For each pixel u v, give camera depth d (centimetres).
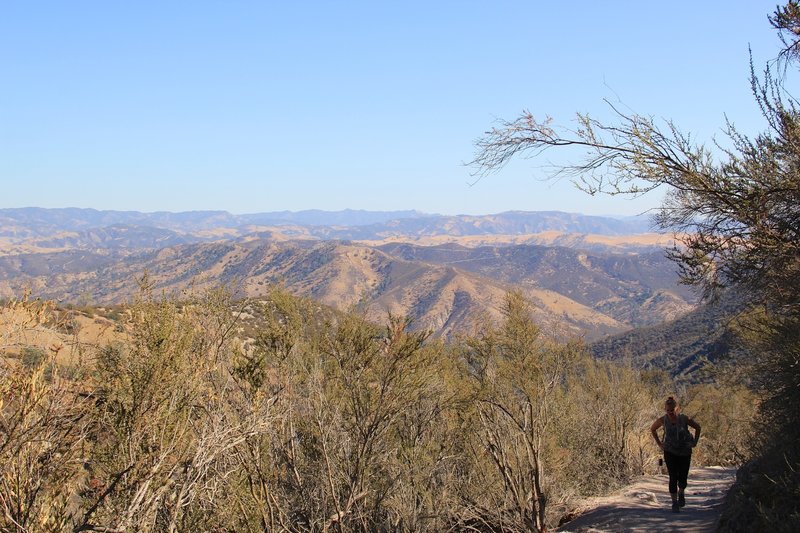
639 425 1566
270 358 634
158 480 421
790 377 719
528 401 845
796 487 560
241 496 539
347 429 667
